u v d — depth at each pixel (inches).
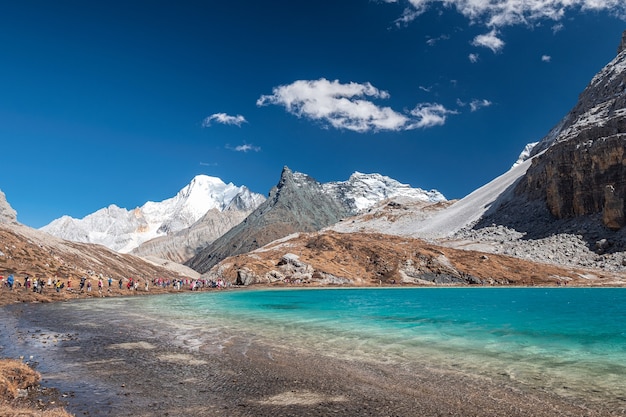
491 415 522.9
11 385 579.8
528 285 4037.9
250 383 657.0
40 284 2551.7
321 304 2305.6
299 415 513.7
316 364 794.2
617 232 5108.3
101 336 1090.1
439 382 672.4
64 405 533.0
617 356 874.8
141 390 607.8
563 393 613.3
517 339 1088.2
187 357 843.4
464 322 1454.2
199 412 519.5
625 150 5487.2
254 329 1269.7
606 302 2321.6
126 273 5757.9
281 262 4872.0
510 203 7470.5
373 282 4453.7
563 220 5974.4
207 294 3341.5
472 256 5044.3
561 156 6328.7
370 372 736.3
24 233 4726.9
